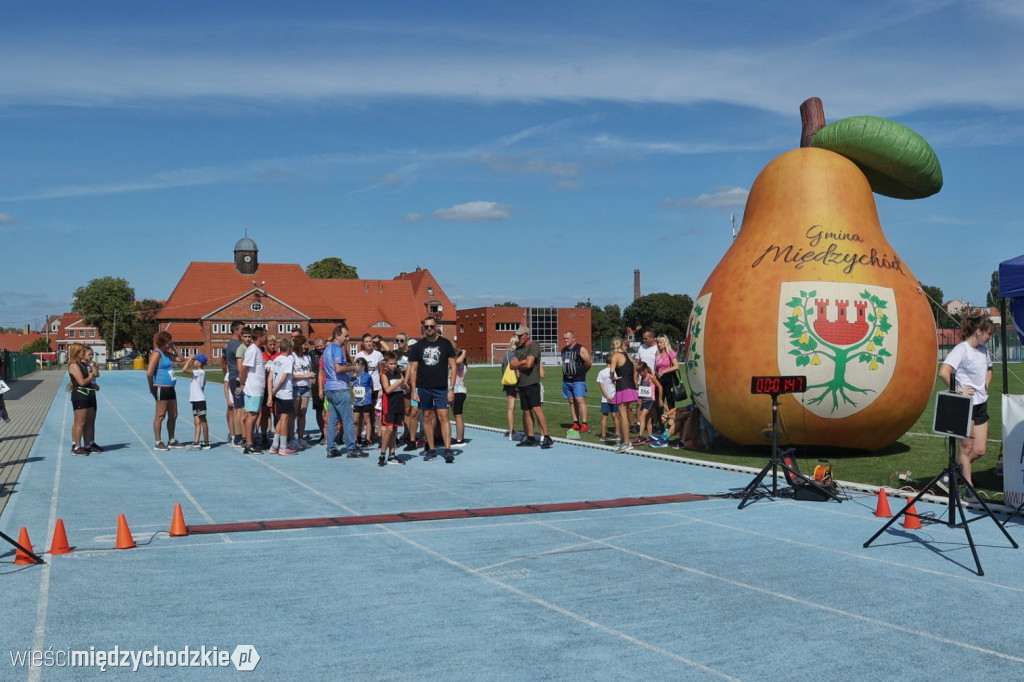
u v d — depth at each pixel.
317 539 7.98
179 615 5.75
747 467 12.17
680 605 5.97
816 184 12.99
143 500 10.12
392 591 6.30
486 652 5.07
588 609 5.88
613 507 9.51
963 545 7.68
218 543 7.83
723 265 13.62
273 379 14.60
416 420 15.25
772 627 5.51
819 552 7.44
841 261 12.56
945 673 4.76
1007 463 9.17
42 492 10.70
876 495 10.16
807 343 12.29
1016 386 30.83
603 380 16.34
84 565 7.02
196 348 96.31
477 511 9.28
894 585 6.45
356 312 111.44
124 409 26.39
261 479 11.78
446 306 121.06
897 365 12.47
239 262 102.56
